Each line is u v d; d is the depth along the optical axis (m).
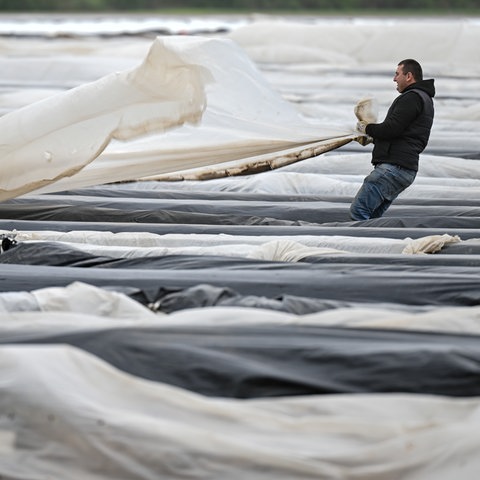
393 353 14.86
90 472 13.74
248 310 16.41
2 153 23.80
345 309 16.89
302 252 21.72
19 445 13.91
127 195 28.94
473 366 14.74
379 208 26.78
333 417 14.00
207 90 26.23
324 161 33.28
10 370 14.16
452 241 22.84
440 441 13.57
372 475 13.48
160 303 17.95
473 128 41.81
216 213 27.38
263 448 13.57
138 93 23.05
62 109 23.44
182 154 26.08
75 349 14.41
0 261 21.66
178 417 13.95
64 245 22.11
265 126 26.16
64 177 24.20
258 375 14.57
